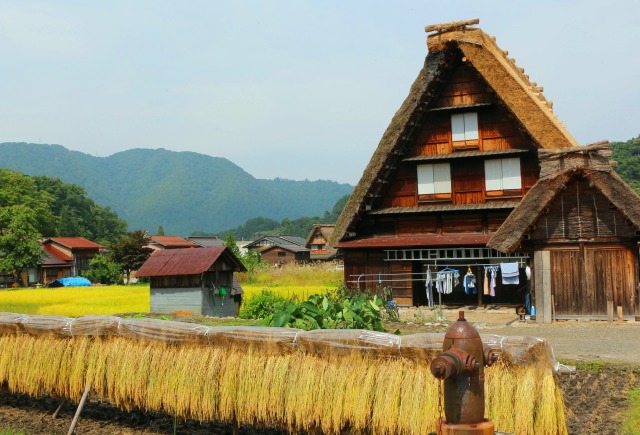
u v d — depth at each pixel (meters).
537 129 20.81
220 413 7.50
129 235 69.25
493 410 6.04
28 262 64.00
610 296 17.05
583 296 17.27
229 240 62.72
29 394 9.37
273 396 7.13
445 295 25.31
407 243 22.72
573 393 9.47
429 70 21.97
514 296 23.91
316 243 80.31
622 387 9.83
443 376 4.38
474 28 21.69
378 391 6.54
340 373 6.80
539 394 5.95
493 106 22.48
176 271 24.16
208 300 24.50
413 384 6.39
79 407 8.46
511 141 22.39
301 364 7.05
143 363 8.08
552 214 17.50
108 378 8.38
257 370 7.29
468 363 4.48
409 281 23.08
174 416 7.88
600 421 7.93
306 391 6.91
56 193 114.50
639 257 16.84
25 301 32.47
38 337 9.25
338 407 6.71
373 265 23.62
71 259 75.62
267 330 7.34
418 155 23.53
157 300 24.59
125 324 8.38
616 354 11.88
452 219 23.31
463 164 23.05
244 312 21.19
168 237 98.94
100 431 8.49
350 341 6.80
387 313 17.73
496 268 20.88
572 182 17.31
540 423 5.91
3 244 63.59
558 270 17.50
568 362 11.11
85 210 118.56
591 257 17.23
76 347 8.80
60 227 106.69
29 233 64.94
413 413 6.30
